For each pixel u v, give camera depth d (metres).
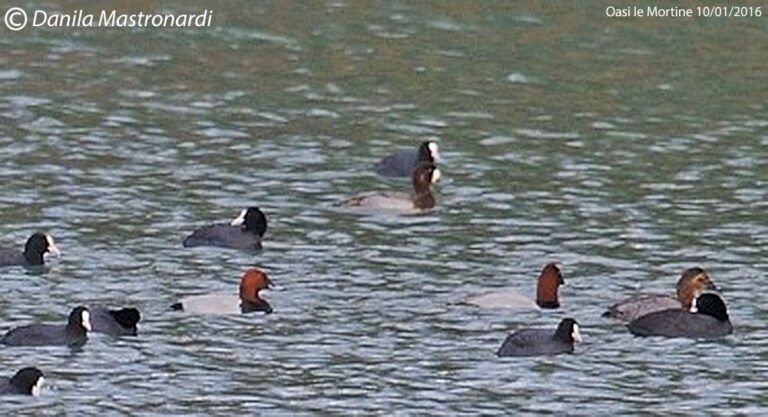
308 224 41.97
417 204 42.81
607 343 35.50
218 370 34.19
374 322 36.41
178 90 51.28
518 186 44.53
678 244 40.84
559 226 41.91
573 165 46.03
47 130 47.72
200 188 44.09
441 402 32.91
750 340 35.78
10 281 38.25
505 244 40.81
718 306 36.16
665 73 53.28
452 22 57.06
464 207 43.12
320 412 32.47
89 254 39.84
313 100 50.69
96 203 42.88
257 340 35.50
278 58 54.00
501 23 57.09
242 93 51.16
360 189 44.50
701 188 44.44
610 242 40.97
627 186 44.56
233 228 40.56
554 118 49.59
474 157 46.59
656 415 32.53
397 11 58.03
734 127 49.09
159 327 36.00
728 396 33.34
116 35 55.75
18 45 54.66
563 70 53.34
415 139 47.91
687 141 47.91
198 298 36.84
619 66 53.78
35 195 43.25
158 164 45.59
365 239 41.06
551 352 34.84
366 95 51.19
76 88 51.16
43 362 34.31
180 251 40.12
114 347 35.03
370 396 33.16
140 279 38.56
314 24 56.81
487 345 35.38
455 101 50.81
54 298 37.47
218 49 54.72
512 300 37.16
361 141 47.75
